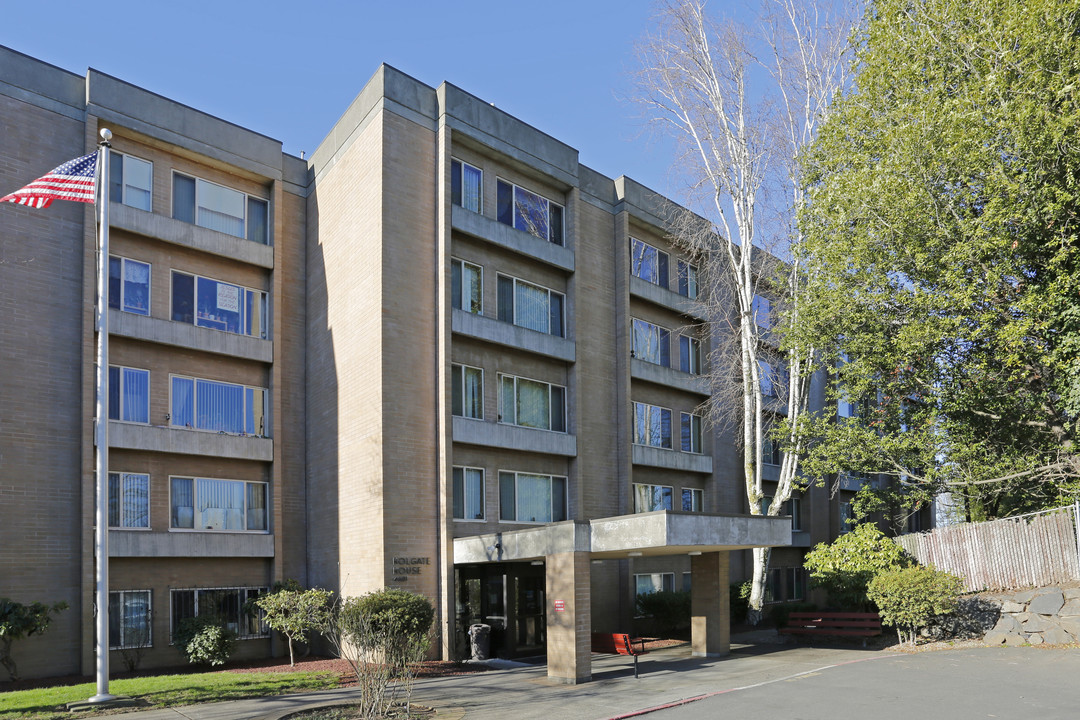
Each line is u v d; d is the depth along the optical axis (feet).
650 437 100.53
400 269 73.92
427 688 54.60
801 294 82.23
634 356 99.60
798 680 52.47
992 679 49.62
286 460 80.12
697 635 70.28
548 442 84.28
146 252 74.13
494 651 71.67
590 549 58.80
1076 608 63.00
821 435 84.84
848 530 137.28
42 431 65.16
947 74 69.56
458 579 72.69
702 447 108.37
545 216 89.92
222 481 75.87
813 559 84.53
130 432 69.56
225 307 79.10
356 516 72.38
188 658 67.56
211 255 78.38
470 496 77.66
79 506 66.13
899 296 71.05
